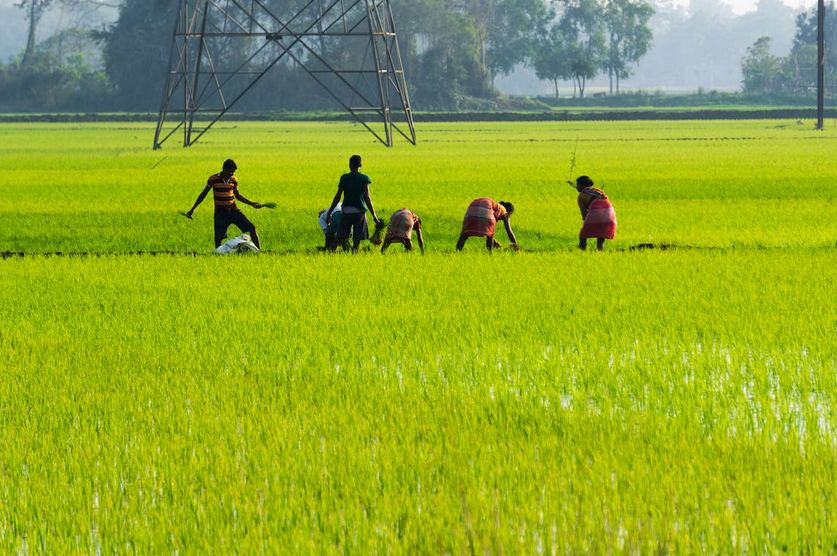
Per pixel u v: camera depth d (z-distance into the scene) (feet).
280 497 65.51
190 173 391.24
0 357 104.17
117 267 166.20
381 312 127.24
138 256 178.50
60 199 293.23
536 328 117.50
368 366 100.37
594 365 100.12
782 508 62.28
